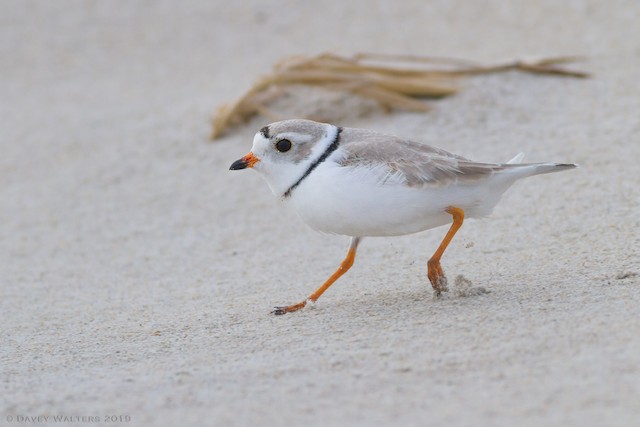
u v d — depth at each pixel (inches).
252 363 310.0
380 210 342.3
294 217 538.0
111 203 589.6
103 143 678.5
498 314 327.6
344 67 663.1
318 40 842.2
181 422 261.0
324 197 346.6
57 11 967.6
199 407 271.7
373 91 639.8
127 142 673.6
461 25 832.9
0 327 411.2
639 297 325.7
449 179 341.1
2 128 729.6
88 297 452.1
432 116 621.9
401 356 297.9
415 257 440.8
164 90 779.4
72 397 290.5
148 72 830.5
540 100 627.8
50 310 434.3
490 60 717.3
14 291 471.8
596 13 800.9
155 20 933.8
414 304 361.4
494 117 610.9
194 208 569.3
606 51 706.8
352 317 355.3
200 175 611.2
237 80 767.1
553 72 665.6
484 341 301.6
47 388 304.3
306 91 657.0
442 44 788.6
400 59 676.1
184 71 820.6
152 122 702.5
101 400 285.1
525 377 267.9
